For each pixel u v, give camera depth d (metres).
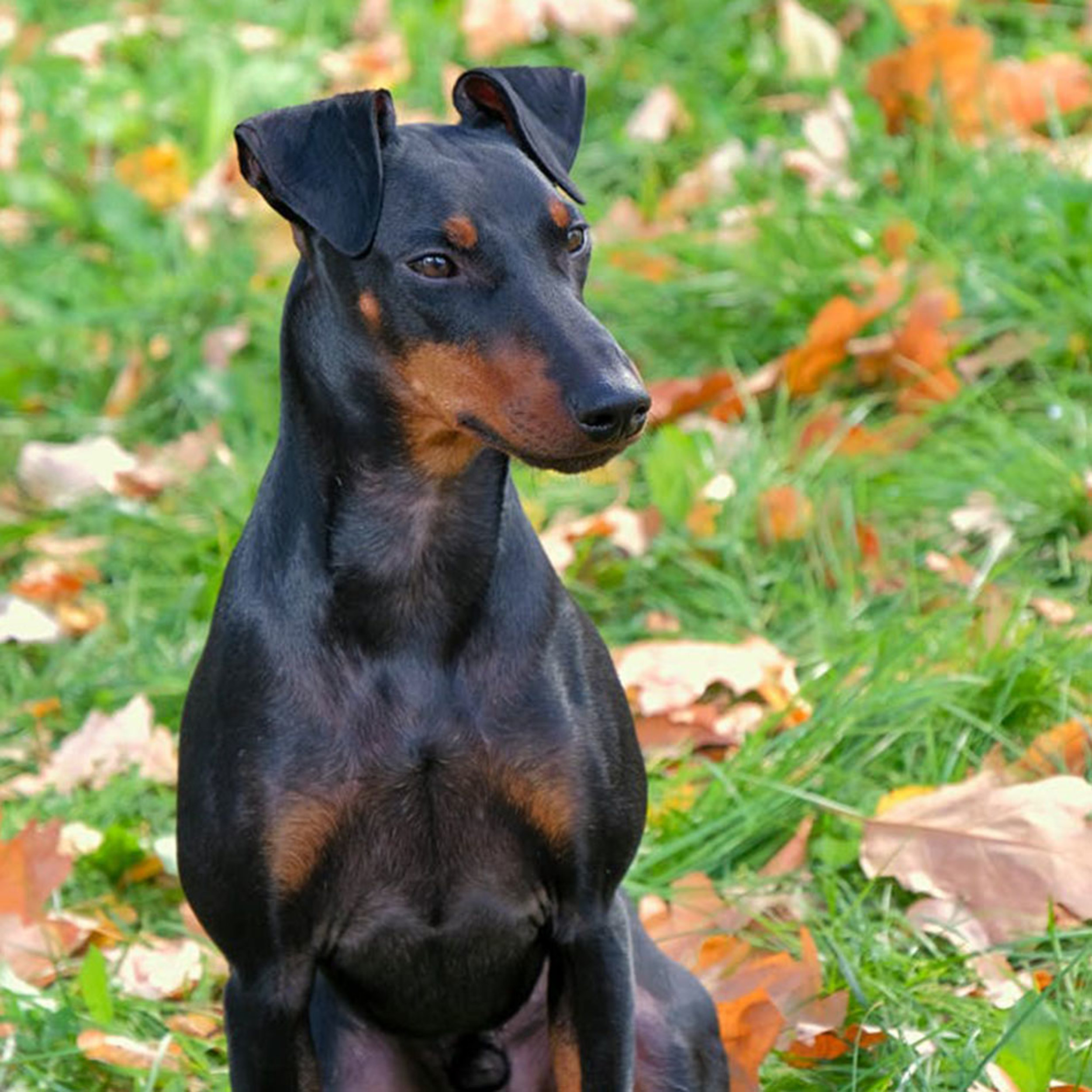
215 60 16.66
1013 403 12.34
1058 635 10.55
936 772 9.91
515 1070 8.12
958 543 11.52
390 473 7.20
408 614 7.25
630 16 16.44
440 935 7.49
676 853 9.63
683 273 13.62
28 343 14.57
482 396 6.90
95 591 12.26
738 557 11.59
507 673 7.27
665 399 12.57
